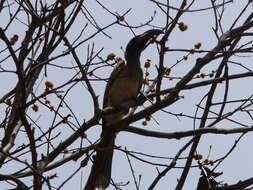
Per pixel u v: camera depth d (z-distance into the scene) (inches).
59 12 328.8
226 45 348.2
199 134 329.7
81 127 323.3
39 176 276.1
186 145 327.9
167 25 307.3
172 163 314.2
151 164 317.4
